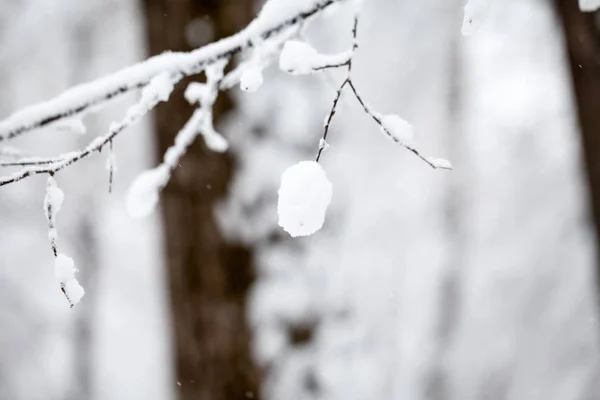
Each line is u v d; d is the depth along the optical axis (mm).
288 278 2639
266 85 2646
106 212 9016
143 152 7520
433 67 6590
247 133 2604
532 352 7691
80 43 6289
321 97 2703
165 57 1206
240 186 2596
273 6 1182
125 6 5746
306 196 945
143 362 10633
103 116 6949
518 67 7297
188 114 2602
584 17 2541
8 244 8570
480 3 1119
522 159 9062
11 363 9094
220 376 2580
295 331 2611
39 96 6566
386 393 6492
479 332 8227
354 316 2863
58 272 1112
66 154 1174
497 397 7750
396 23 5805
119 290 10469
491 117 8930
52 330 9266
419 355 8094
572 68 2639
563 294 7863
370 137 6238
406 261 8016
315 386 2617
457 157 8062
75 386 9406
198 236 2586
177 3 2611
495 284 8445
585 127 2605
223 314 2582
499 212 8961
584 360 7262
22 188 8016
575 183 7953
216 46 1193
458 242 8672
